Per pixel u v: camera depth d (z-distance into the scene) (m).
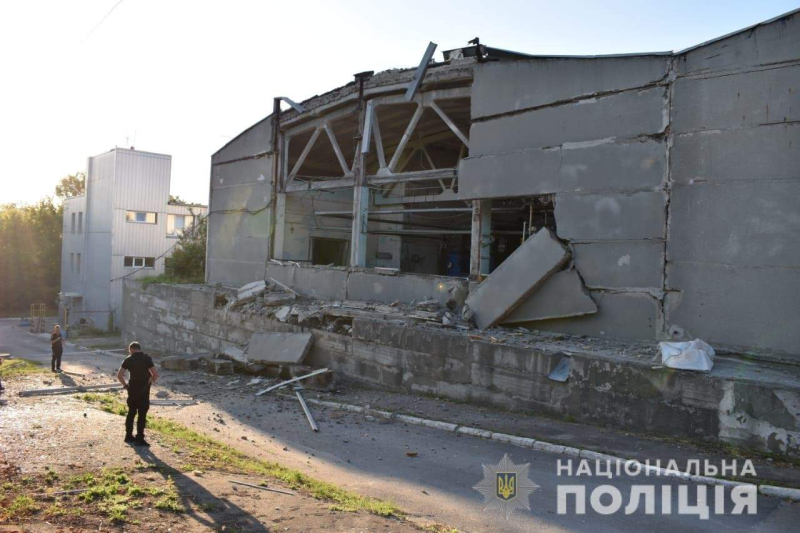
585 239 12.85
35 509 5.36
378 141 18.81
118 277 39.78
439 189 24.03
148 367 8.38
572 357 10.75
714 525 6.19
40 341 37.97
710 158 11.10
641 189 12.03
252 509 5.93
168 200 42.19
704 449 8.74
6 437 7.86
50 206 60.94
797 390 8.21
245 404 13.36
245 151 24.50
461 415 11.40
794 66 10.17
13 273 56.81
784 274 10.18
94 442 8.00
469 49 15.90
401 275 17.17
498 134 14.70
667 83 11.73
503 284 13.94
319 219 24.28
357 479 7.93
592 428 10.10
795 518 6.37
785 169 10.23
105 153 41.16
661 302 11.70
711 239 11.05
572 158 13.13
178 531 5.18
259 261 23.28
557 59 13.52
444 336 13.04
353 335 15.34
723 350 10.81
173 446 8.31
